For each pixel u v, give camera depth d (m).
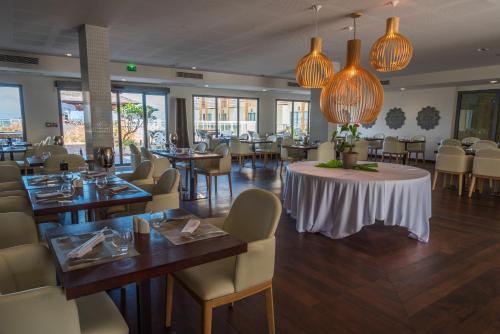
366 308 2.46
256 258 1.87
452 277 2.95
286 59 7.70
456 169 6.31
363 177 3.78
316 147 7.47
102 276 1.31
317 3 4.07
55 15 4.58
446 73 9.23
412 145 10.96
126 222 2.00
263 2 4.05
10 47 6.52
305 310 2.43
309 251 3.51
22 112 8.20
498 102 9.77
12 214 2.10
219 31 5.34
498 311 2.42
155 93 10.05
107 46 5.20
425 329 2.22
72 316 1.21
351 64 4.34
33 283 1.64
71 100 8.86
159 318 2.34
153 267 1.41
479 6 4.14
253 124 12.44
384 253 3.46
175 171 3.10
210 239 1.74
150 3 4.11
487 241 3.82
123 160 9.82
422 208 3.79
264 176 8.03
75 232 1.82
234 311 2.41
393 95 12.25
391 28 3.95
